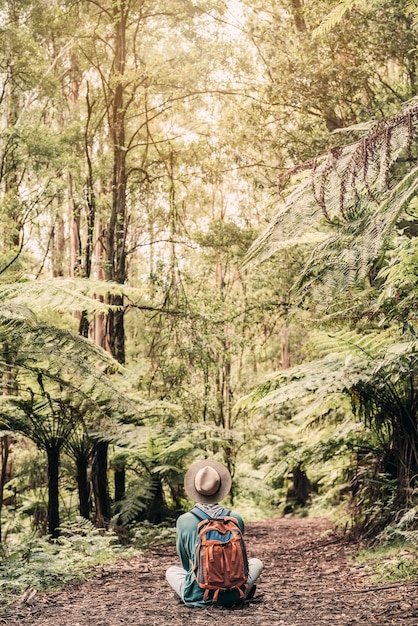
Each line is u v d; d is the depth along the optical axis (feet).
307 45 38.96
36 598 18.42
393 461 27.78
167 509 42.29
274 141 44.50
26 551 23.90
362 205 12.46
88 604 17.21
